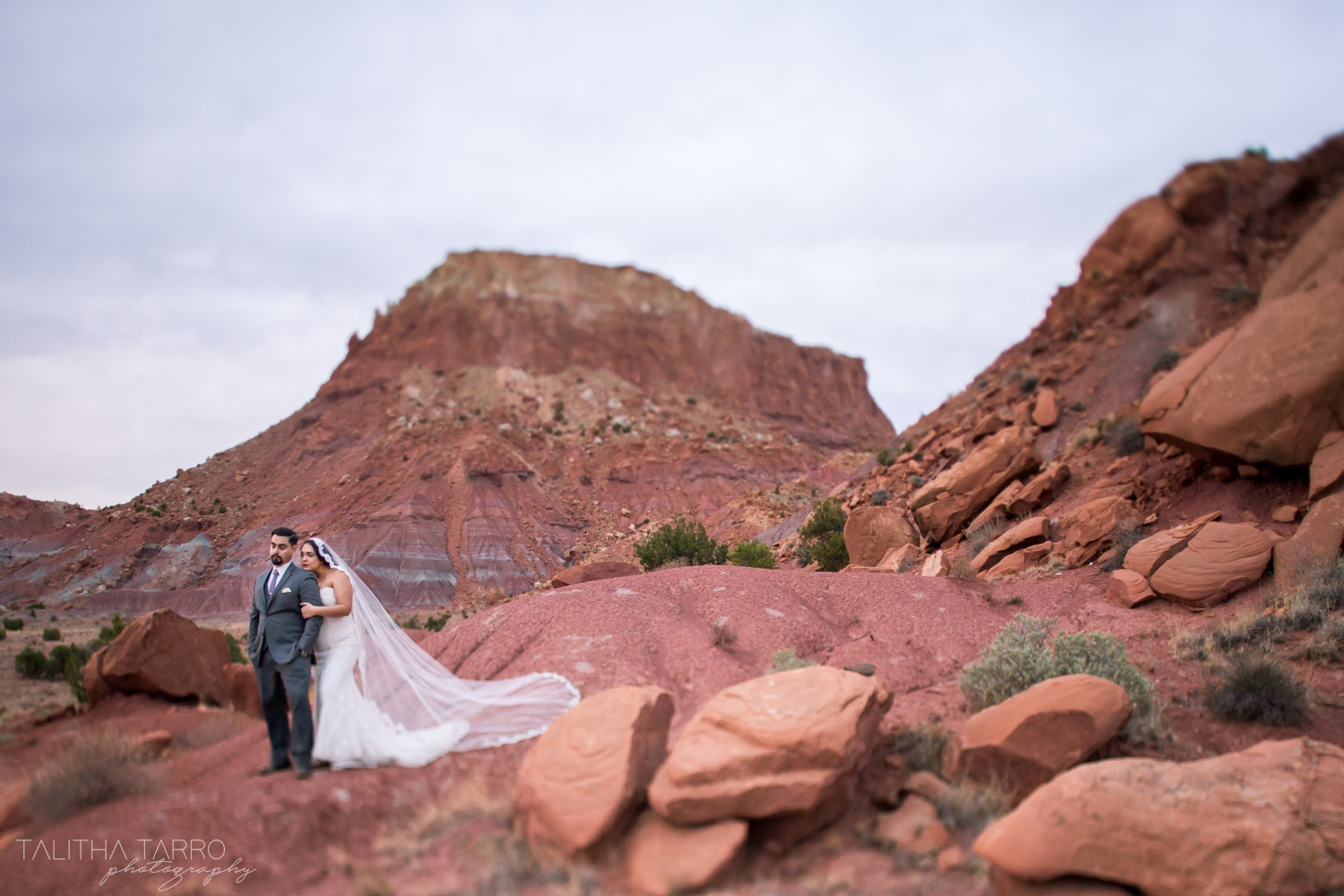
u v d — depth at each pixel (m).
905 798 5.84
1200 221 40.00
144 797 5.87
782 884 4.89
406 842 5.41
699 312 168.00
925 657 9.26
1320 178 38.69
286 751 6.58
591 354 148.38
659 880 4.81
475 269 158.75
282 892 4.85
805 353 181.50
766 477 107.50
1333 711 7.58
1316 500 13.34
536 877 4.96
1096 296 41.19
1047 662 7.68
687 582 11.20
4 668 18.00
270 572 6.82
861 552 22.47
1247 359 16.36
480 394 129.50
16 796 6.11
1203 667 9.12
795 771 5.27
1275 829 4.66
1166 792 4.92
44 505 107.00
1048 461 29.23
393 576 71.81
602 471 102.62
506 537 81.38
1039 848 4.66
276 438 129.38
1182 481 17.38
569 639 8.80
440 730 6.85
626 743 5.55
